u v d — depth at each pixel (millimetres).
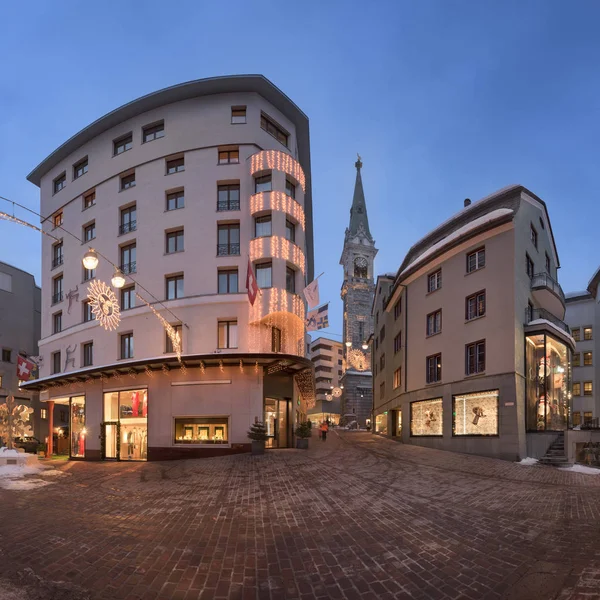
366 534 7930
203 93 27516
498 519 8797
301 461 18859
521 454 18984
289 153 29891
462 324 22672
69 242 31578
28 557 6848
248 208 26297
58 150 32156
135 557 6844
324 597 5406
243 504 10773
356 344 90062
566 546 6973
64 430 36250
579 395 39312
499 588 5500
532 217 23562
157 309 26297
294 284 26969
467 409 21875
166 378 24656
